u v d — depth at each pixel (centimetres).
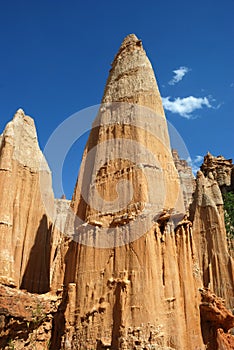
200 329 2442
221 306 2559
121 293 2188
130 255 2294
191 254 2647
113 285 2275
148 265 2227
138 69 3080
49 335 2455
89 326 2252
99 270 2394
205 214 5628
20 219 3662
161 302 2200
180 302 2362
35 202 3894
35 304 2434
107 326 2181
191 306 2403
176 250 2552
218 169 7412
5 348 2277
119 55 3341
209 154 7738
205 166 7594
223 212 5894
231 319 2553
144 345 2027
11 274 3031
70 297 2425
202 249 5406
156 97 2952
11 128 3644
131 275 2230
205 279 5166
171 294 2280
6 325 2289
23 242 3622
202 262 5303
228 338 2639
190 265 2556
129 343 2050
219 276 5094
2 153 3472
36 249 3678
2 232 3119
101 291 2317
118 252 2352
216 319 2508
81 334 2267
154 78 3083
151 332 2059
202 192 5859
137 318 2100
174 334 2161
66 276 2623
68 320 2366
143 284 2178
